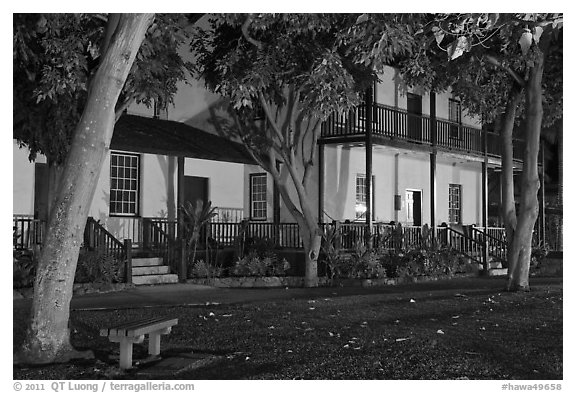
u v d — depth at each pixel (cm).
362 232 1770
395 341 773
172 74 1223
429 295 1273
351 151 1950
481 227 2162
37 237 1369
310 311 1027
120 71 689
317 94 1184
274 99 1539
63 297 682
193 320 934
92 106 682
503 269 1983
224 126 1878
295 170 1538
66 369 640
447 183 2289
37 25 999
